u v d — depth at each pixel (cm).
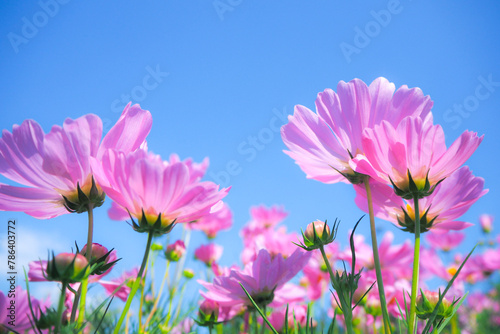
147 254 39
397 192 41
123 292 51
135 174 39
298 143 46
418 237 39
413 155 40
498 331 120
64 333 36
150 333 54
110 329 54
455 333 68
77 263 36
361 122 44
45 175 40
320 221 44
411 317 38
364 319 64
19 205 40
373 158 41
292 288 52
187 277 86
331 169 45
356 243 85
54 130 40
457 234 116
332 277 42
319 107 46
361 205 45
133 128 41
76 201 41
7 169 40
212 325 51
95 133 40
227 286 48
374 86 44
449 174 41
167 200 40
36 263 40
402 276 82
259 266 48
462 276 88
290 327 50
